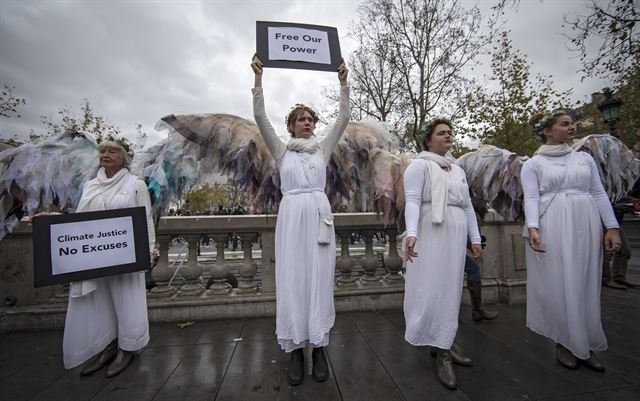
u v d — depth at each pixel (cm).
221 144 289
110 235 215
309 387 194
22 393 195
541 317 229
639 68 954
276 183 298
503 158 318
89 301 218
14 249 315
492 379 200
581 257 211
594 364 210
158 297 328
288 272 197
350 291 346
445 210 203
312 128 226
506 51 1620
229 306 325
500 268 373
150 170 283
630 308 340
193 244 339
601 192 226
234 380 204
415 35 1670
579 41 602
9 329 305
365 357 233
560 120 226
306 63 214
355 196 329
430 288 200
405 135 1734
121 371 218
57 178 277
